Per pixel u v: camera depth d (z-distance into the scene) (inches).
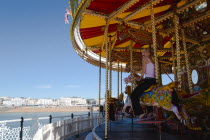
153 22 197.6
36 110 7765.8
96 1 223.5
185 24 290.2
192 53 371.6
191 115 227.6
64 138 406.6
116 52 394.3
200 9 266.4
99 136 217.6
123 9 232.5
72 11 267.7
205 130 227.8
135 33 277.1
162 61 461.7
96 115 592.4
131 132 245.9
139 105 188.4
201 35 326.6
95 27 316.5
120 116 539.2
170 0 254.1
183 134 222.5
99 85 377.4
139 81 198.4
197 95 219.3
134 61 461.1
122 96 462.6
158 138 197.0
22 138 275.9
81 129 496.4
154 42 192.4
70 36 342.0
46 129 320.5
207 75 331.6
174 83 177.2
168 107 178.5
